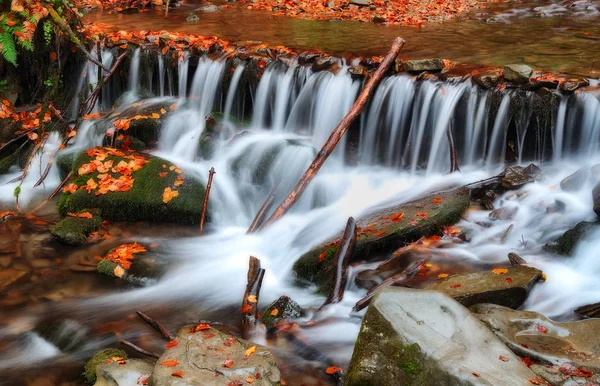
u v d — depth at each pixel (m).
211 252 6.45
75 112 9.26
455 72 7.46
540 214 6.11
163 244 6.58
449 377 3.42
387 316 3.80
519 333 4.21
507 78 6.99
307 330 4.98
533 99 6.86
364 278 5.44
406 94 7.46
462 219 6.15
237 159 7.54
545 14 11.32
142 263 6.18
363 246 5.77
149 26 10.56
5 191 7.80
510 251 5.67
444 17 11.27
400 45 7.46
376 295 3.96
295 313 5.16
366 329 3.85
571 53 8.41
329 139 6.87
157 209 6.87
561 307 4.88
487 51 8.65
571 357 3.88
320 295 5.56
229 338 4.54
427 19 11.10
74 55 9.33
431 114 7.36
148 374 4.33
